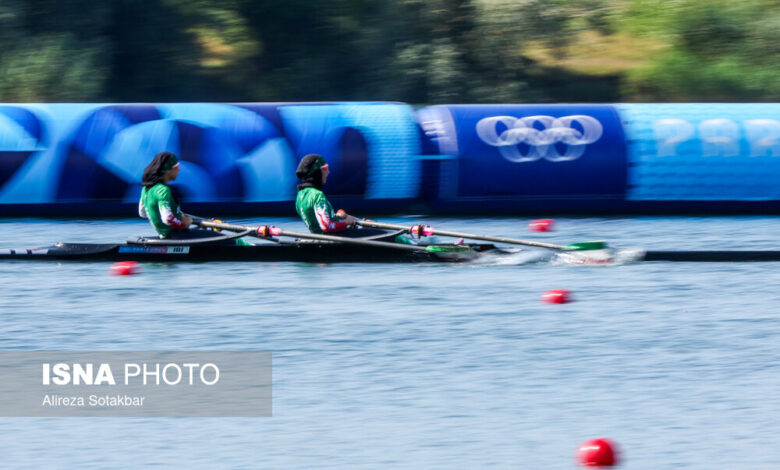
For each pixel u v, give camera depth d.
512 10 121.12
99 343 37.16
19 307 42.28
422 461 26.92
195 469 26.42
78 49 110.75
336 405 31.00
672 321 40.56
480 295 45.03
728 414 30.20
